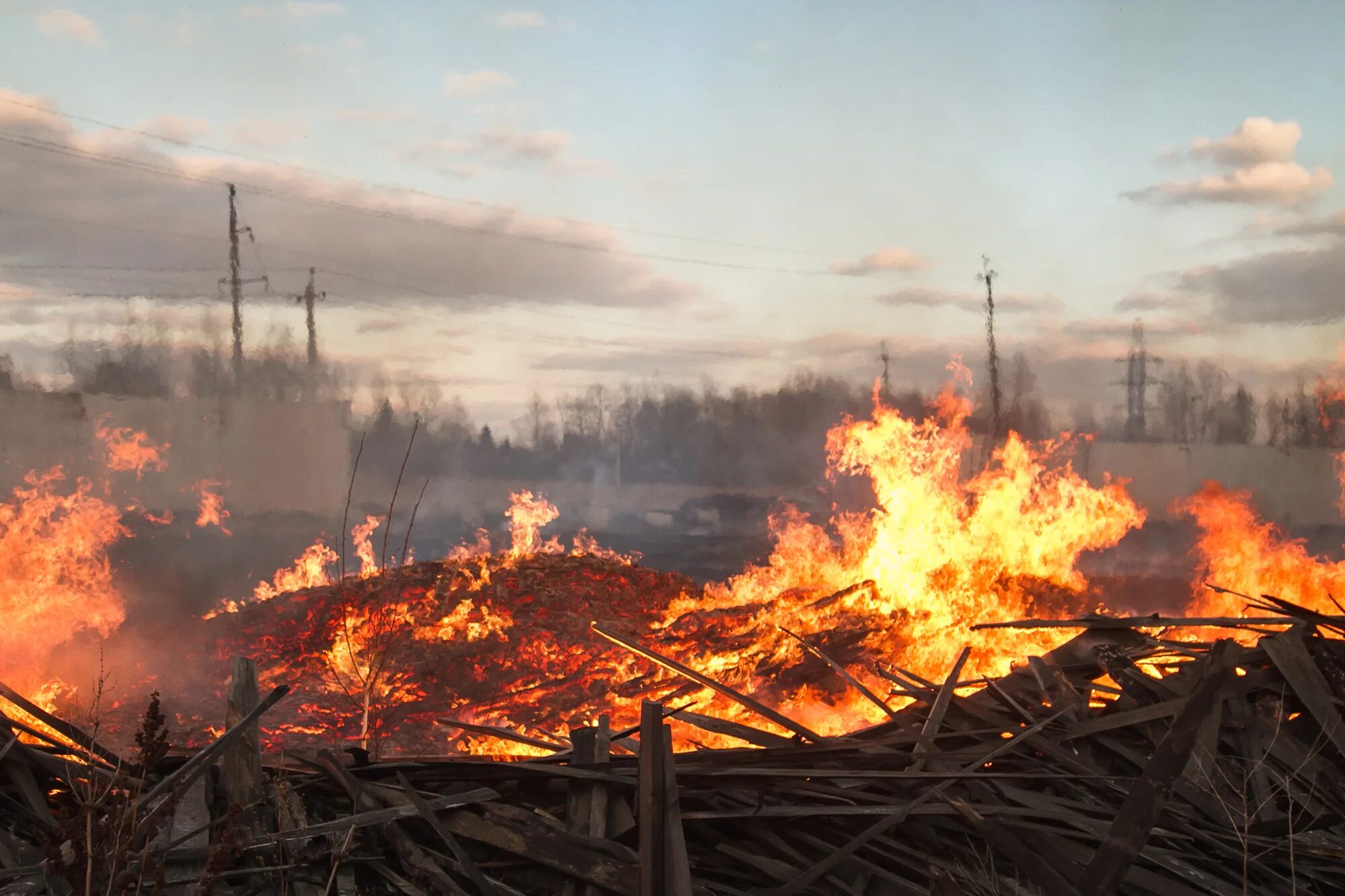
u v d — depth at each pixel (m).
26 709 4.36
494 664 10.27
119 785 3.59
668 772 3.82
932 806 4.16
